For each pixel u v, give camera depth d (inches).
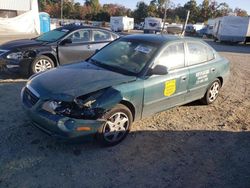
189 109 237.1
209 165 155.9
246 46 1160.2
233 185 140.5
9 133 168.2
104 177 137.3
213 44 1139.3
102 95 151.6
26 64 283.6
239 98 285.0
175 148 170.4
